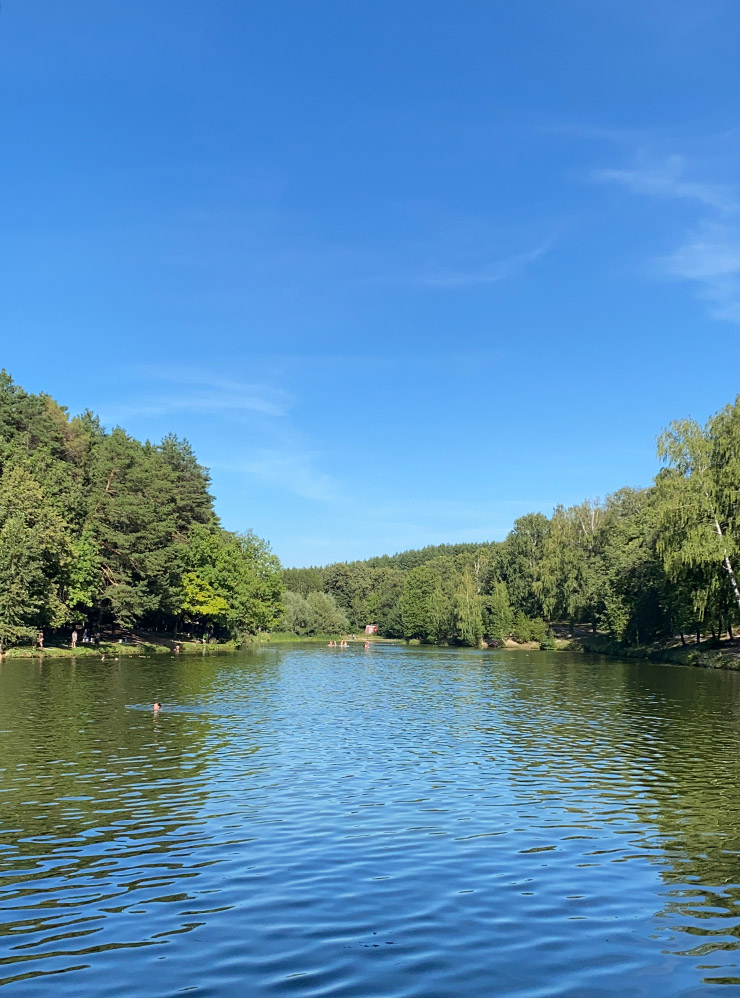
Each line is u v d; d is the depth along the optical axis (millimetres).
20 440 79000
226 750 25641
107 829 16172
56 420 87125
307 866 13992
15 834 15766
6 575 65188
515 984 9594
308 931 11148
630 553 93062
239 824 16703
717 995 9367
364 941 10820
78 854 14539
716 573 65000
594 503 140500
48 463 79062
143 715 33250
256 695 43938
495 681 56656
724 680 54875
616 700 42625
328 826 16656
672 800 19250
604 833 16297
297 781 21125
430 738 29297
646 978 9805
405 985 9516
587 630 136750
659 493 73438
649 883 13297
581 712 37438
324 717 35250
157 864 14000
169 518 92312
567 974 9883
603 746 27422
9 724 30094
